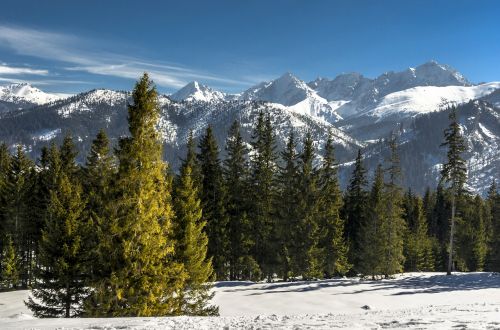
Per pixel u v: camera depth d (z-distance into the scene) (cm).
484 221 9188
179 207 2891
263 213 5353
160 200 2214
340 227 5769
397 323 1117
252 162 5356
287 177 5169
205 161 5338
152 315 2133
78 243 2802
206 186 5247
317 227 5012
